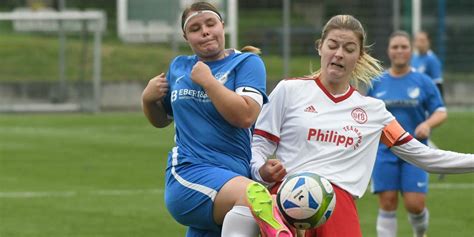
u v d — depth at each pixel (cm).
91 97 8588
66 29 8781
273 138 1995
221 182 1873
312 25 8850
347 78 1992
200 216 1909
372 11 8719
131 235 3338
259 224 1788
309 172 1866
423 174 3133
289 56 8594
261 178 1936
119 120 7412
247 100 1892
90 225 3525
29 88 8669
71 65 9050
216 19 1956
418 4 8550
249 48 2030
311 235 1944
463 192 4384
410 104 3284
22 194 4247
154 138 6331
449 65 8800
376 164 3161
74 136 6444
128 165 5175
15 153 5609
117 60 9094
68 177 4766
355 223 1956
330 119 1983
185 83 1958
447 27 8812
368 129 2000
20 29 8975
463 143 6091
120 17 9356
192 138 1938
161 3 9288
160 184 4553
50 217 3691
